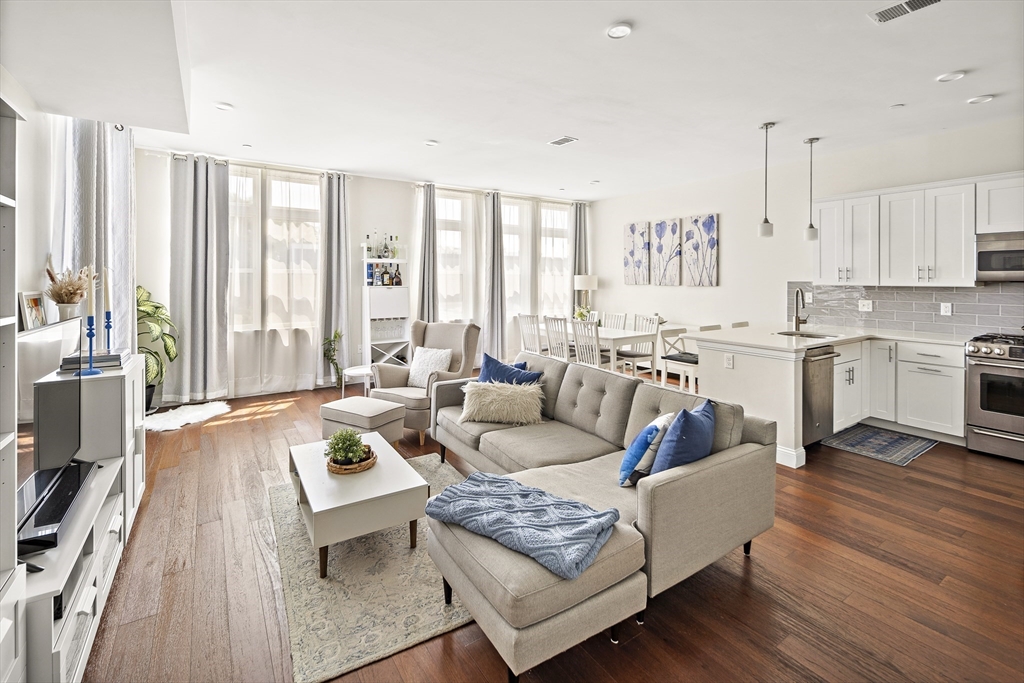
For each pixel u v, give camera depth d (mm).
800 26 2668
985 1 2436
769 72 3229
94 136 3111
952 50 2939
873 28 2691
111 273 3738
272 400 5562
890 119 4133
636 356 5605
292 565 2410
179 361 5336
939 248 4250
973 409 3908
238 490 3254
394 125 4281
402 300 6250
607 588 1745
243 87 3439
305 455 2857
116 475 2355
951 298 4480
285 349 5953
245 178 5598
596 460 2631
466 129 4395
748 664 1788
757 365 3893
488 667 1798
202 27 2648
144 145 4977
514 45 2859
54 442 1967
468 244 7258
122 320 3926
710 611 2076
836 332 4727
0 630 1291
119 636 1924
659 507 1896
